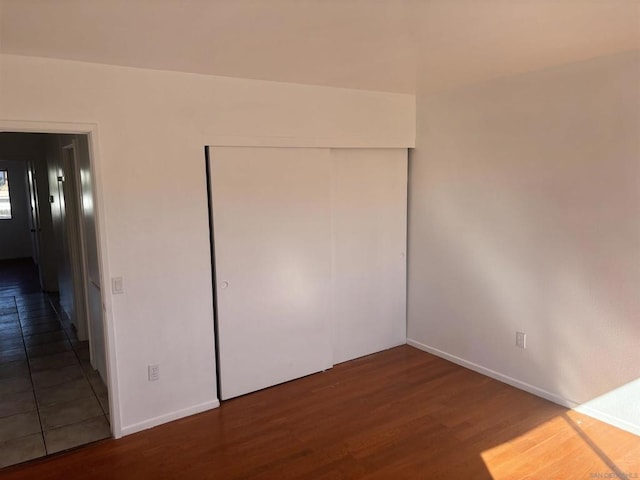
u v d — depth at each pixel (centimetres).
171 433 313
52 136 522
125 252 300
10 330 529
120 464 280
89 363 434
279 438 305
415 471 268
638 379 296
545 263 340
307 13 199
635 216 289
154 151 305
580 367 326
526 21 216
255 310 362
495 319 380
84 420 331
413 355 440
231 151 337
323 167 384
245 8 191
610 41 257
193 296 330
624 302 299
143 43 240
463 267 402
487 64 307
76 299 489
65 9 190
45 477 269
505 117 354
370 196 425
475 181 383
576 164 315
